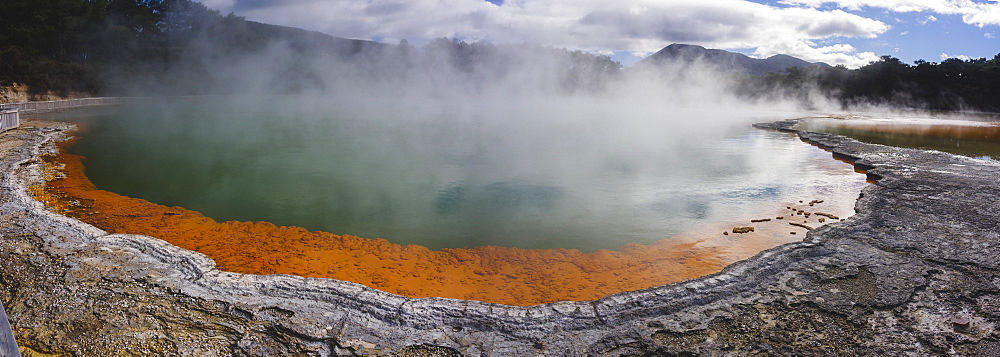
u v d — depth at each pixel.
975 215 6.45
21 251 5.01
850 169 11.19
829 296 4.15
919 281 4.41
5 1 31.11
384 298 4.13
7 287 4.25
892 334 3.55
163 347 3.40
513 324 3.79
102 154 12.73
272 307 3.97
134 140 15.20
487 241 6.65
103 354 3.31
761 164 11.82
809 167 11.44
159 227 6.95
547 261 5.91
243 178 10.16
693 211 7.89
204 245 6.27
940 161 11.08
